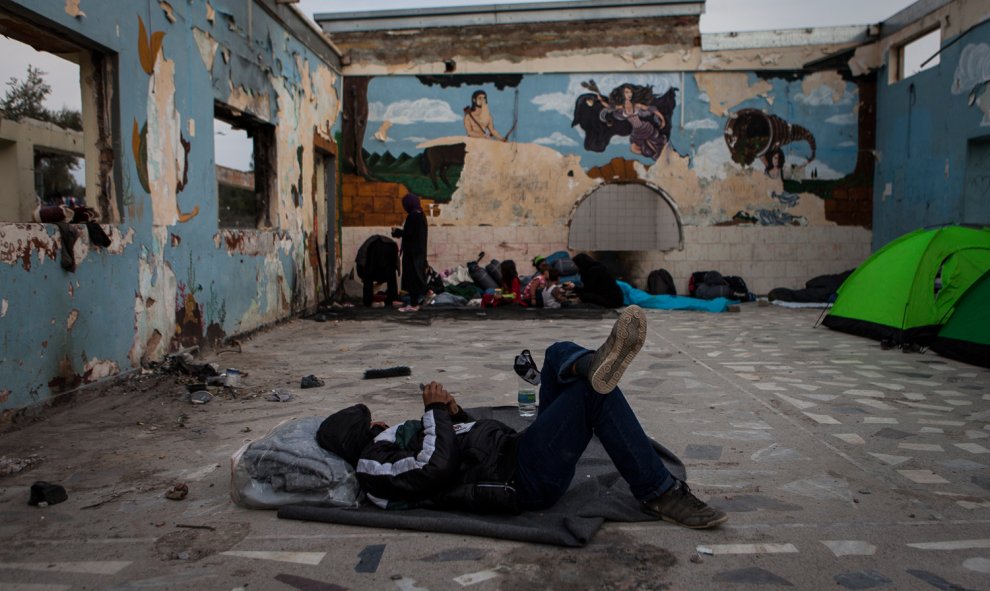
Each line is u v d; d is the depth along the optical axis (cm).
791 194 1412
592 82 1408
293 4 1070
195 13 743
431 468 294
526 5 1398
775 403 527
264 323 953
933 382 604
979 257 783
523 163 1420
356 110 1422
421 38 1411
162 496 335
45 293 491
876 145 1395
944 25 1176
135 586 246
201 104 759
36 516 310
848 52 1386
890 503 324
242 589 244
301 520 304
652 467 297
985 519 305
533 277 1273
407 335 905
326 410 505
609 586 245
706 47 1392
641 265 1419
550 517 301
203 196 761
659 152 1412
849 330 904
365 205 1429
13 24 504
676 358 725
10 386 457
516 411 480
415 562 264
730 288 1362
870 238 1417
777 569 257
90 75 583
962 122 1134
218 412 502
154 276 649
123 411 502
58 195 968
